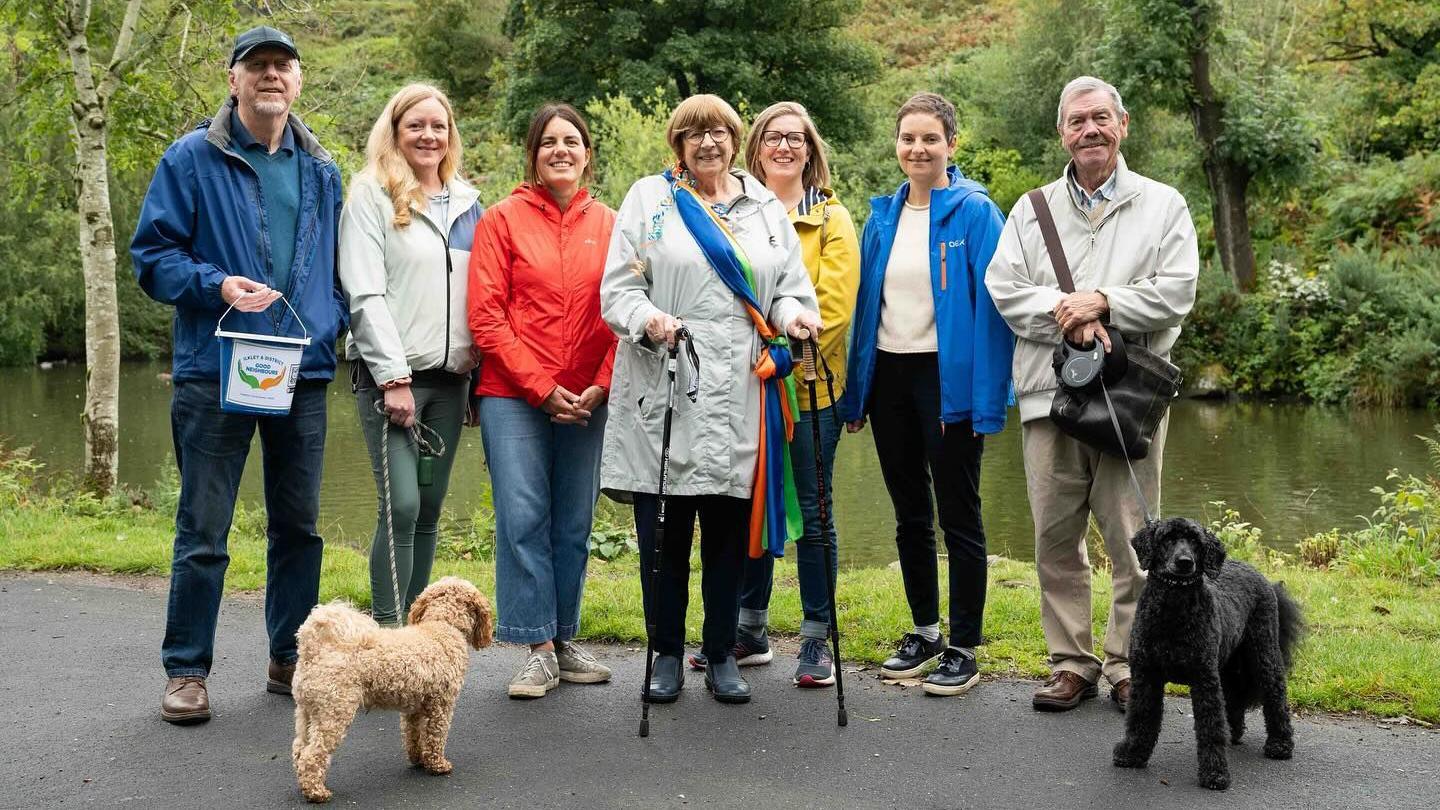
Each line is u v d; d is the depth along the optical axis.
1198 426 19.55
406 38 49.28
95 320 10.24
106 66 11.51
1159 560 3.76
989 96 34.38
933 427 4.69
